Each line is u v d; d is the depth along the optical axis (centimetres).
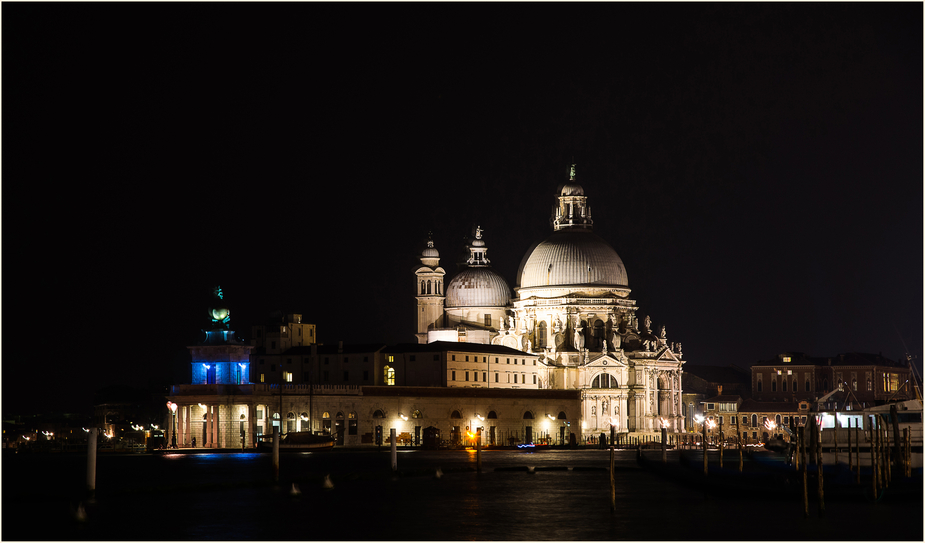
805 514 10744
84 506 11925
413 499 12681
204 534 10194
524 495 13162
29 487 14162
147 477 15900
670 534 10094
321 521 10944
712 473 15450
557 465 18700
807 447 15412
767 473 14750
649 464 17775
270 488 13700
